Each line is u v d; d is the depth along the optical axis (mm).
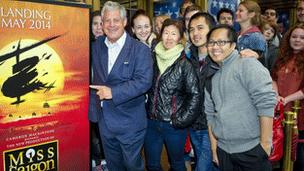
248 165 1728
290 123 2059
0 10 1376
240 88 1658
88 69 1739
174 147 2172
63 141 1699
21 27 1446
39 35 1510
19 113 1512
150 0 4250
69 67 1650
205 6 4332
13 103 1482
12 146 1516
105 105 2062
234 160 1768
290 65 2479
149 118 2205
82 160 1803
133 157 2133
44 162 1641
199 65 2133
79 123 1750
